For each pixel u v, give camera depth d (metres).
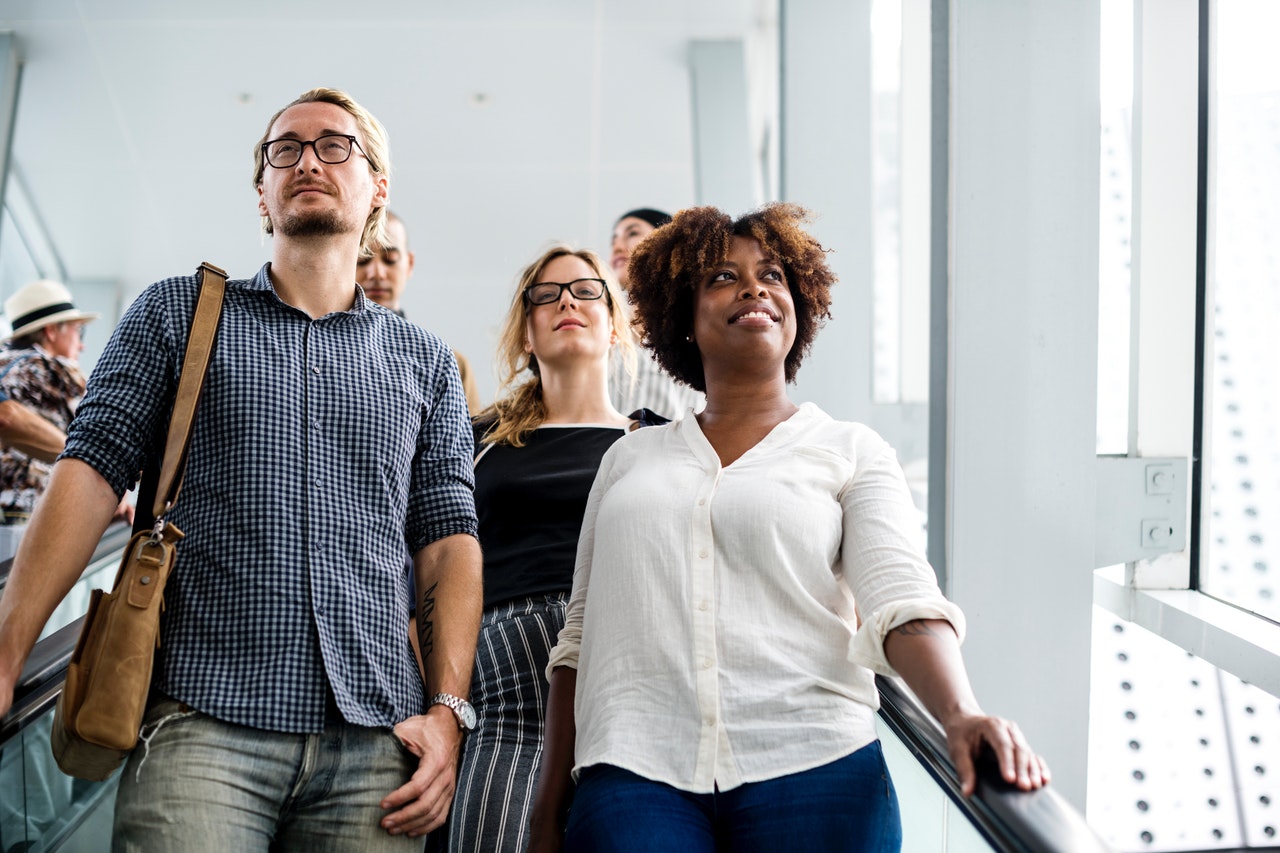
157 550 2.20
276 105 11.11
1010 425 3.69
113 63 10.64
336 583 2.31
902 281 6.88
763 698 1.86
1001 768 1.58
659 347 2.57
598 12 10.14
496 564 2.99
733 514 2.01
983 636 3.72
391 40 10.41
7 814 2.36
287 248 2.55
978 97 3.65
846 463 2.08
